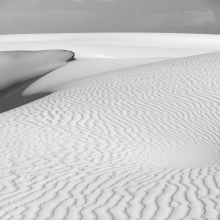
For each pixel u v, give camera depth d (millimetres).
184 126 11164
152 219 4668
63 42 87188
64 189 6074
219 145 9875
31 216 4914
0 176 7172
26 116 12844
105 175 6930
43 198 5652
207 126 11102
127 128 11070
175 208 4996
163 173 7004
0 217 4922
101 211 4996
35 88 23734
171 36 89188
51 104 14273
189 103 12992
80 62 29922
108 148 9406
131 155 8828
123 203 5277
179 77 16453
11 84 31391
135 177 6734
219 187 5898
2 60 40094
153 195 5582
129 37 90125
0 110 23328
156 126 11203
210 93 13805
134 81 16766
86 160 8336
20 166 7941
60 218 4801
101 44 82250
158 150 9328
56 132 10883
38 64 36688
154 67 19844
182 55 62438
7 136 10758
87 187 6137
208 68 17562
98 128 11117
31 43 79438
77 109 13195
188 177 6605
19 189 6211
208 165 7898
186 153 9148
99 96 14836
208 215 4707
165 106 12891
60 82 23594
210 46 79625
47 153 9008
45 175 7082
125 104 13406
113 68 27094
